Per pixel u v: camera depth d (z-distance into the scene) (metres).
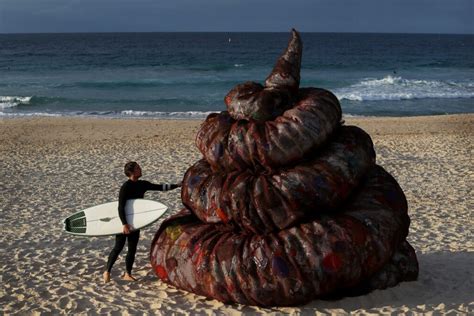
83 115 30.47
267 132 6.58
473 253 9.00
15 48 120.44
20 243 9.79
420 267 8.14
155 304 6.86
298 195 6.40
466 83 46.78
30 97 36.34
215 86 44.72
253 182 6.55
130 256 7.73
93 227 7.57
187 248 6.79
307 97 6.92
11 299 7.31
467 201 12.37
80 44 143.62
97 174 15.39
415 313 6.41
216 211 6.69
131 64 69.81
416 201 12.38
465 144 18.98
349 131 7.07
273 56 91.69
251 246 6.44
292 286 6.23
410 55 97.62
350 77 53.03
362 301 6.69
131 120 27.52
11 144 20.56
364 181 7.17
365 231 6.48
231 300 6.58
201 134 7.08
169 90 42.25
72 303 7.06
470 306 6.65
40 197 13.11
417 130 23.33
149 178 14.67
